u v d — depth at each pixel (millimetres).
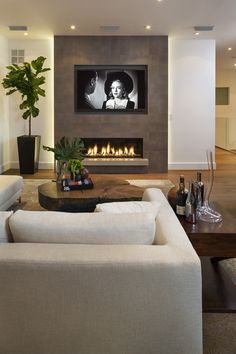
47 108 8023
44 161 8180
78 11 5879
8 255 1455
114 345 1475
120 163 7809
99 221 1629
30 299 1448
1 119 7629
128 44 7641
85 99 7859
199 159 8180
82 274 1432
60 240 1615
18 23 6590
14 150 8172
